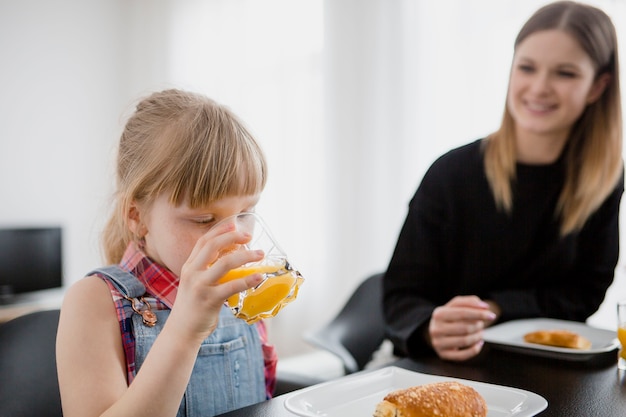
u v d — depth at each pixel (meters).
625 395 0.80
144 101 0.95
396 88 3.12
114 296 0.86
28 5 3.72
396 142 3.13
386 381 0.84
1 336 0.91
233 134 0.85
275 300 0.73
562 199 1.30
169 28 4.03
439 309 1.04
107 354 0.80
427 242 1.32
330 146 3.36
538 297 1.32
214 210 0.81
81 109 3.98
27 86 3.72
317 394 0.77
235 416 0.71
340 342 2.19
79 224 3.95
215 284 0.66
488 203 1.32
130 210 0.87
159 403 0.67
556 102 1.24
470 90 2.88
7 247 3.44
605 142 1.28
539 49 1.24
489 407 0.74
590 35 1.21
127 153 0.90
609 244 1.34
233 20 3.74
